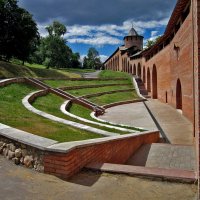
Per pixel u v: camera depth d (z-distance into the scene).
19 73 35.09
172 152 9.80
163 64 28.25
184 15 17.64
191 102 15.38
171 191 4.76
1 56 43.19
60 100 20.94
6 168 5.51
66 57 67.94
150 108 24.09
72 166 5.34
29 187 4.73
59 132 8.03
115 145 7.85
